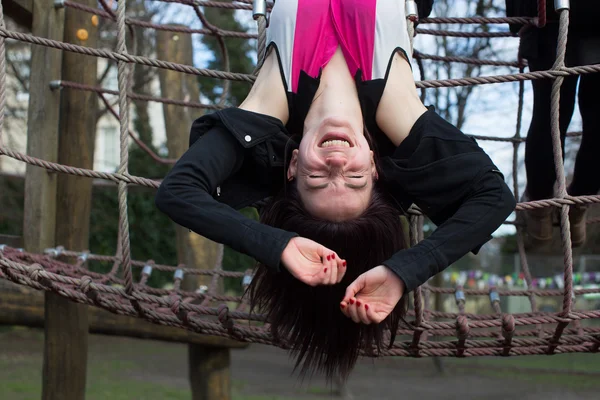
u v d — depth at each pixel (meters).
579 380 8.09
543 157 2.62
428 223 8.89
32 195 3.30
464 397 6.86
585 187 2.75
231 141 1.72
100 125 17.25
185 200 1.54
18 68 10.87
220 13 10.93
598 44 2.41
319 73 1.80
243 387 7.34
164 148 11.55
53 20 3.35
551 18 2.37
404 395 7.00
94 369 8.23
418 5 2.38
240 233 1.47
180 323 2.23
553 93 2.01
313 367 1.72
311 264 1.43
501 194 1.61
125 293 2.15
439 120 1.77
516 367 9.12
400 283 1.46
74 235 3.46
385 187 1.72
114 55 2.10
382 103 1.81
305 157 1.56
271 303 1.72
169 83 4.75
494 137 3.36
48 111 3.33
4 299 3.47
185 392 6.80
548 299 10.10
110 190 9.74
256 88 1.88
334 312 1.65
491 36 2.76
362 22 1.83
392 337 1.84
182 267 3.45
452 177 1.65
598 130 2.59
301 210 1.58
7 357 8.87
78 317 3.41
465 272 10.12
